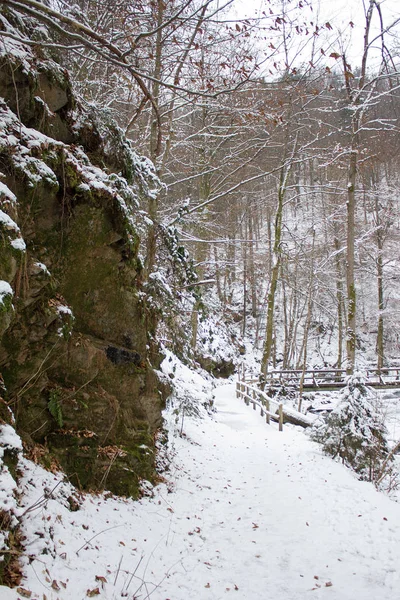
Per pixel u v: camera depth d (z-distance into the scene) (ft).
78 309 18.44
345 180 78.28
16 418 14.55
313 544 16.92
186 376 48.78
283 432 40.45
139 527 16.06
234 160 52.80
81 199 17.79
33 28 18.78
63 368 16.98
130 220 20.25
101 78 31.63
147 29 21.09
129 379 20.30
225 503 21.49
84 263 18.34
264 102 30.37
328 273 73.46
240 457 31.30
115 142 22.44
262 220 132.05
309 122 57.77
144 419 21.50
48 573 10.69
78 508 14.57
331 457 29.22
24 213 15.33
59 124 19.13
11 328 14.23
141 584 12.37
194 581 13.67
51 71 18.51
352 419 28.48
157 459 22.61
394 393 64.75
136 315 21.13
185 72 27.17
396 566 15.31
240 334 108.99
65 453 16.02
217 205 62.69
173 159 49.85
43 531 11.76
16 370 14.71
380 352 80.69
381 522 18.88
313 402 64.28
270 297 58.03
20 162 14.96
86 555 12.47
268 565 15.24
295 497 22.18
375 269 83.10
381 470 27.27
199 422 39.14
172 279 31.76
